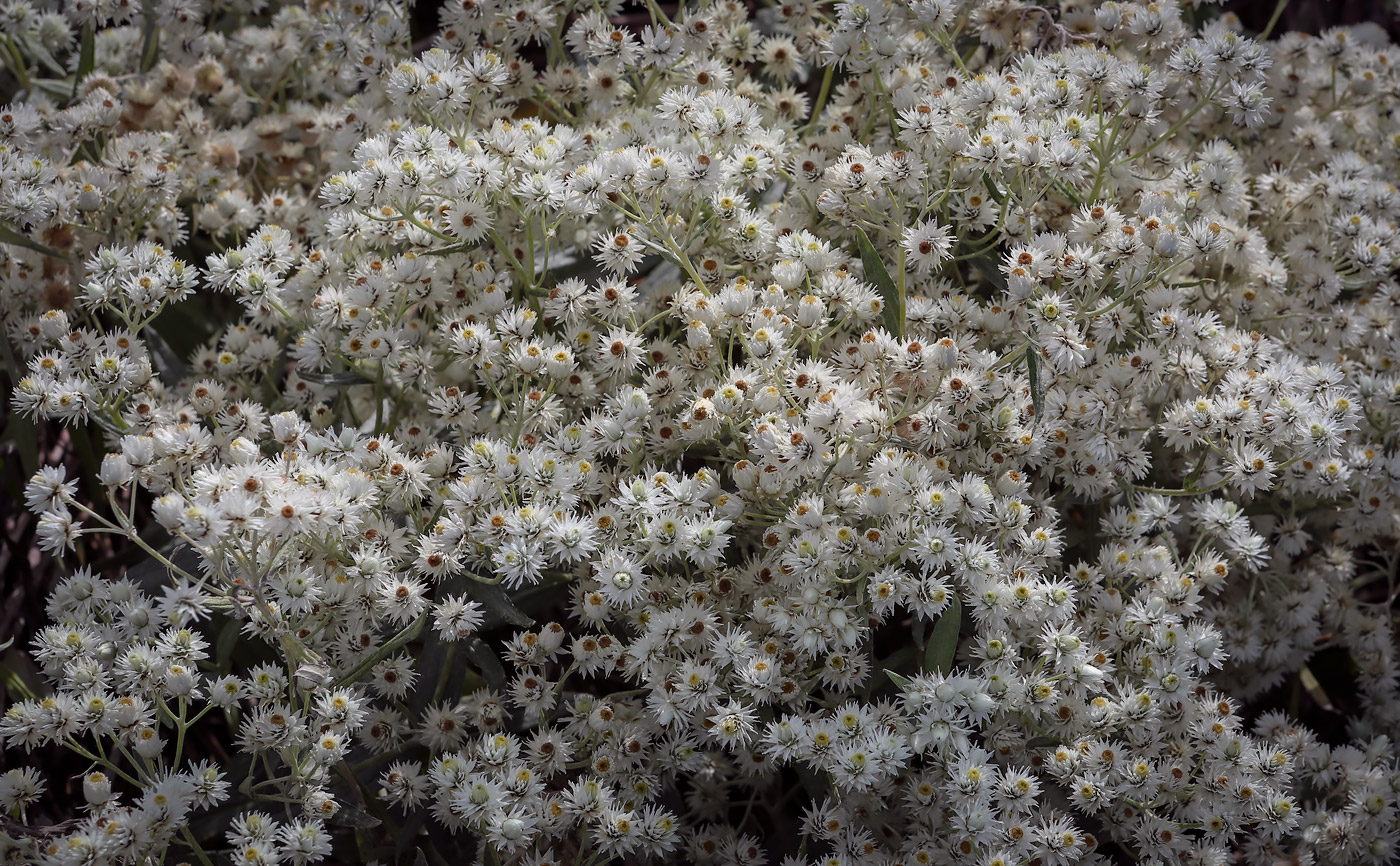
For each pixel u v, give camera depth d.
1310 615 0.69
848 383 0.65
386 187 0.65
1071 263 0.65
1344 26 0.81
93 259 0.66
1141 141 0.70
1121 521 0.67
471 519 0.64
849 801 0.64
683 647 0.64
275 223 0.71
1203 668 0.64
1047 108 0.67
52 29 0.75
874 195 0.67
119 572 0.71
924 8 0.69
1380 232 0.70
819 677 0.65
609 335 0.67
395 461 0.65
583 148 0.67
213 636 0.67
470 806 0.62
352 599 0.64
